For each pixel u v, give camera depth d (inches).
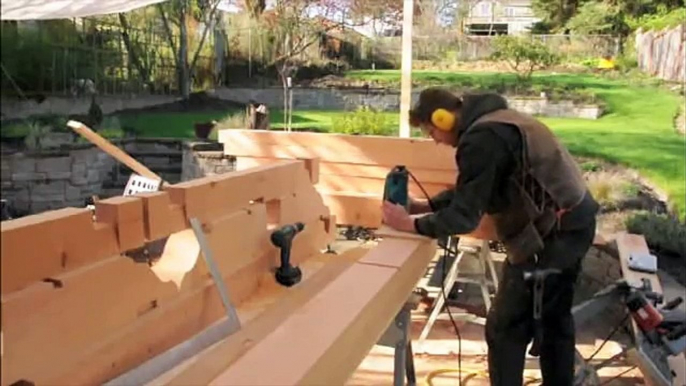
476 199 82.0
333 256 121.0
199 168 272.1
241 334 81.3
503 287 93.4
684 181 175.3
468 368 127.2
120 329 68.9
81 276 62.0
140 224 71.7
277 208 108.9
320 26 255.4
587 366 113.0
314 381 49.9
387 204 90.4
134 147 294.5
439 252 151.3
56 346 59.0
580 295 165.3
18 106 260.4
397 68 244.1
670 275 164.2
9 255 52.9
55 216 59.3
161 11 291.3
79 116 282.5
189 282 82.4
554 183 86.0
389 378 121.6
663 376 102.1
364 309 61.7
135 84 296.0
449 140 90.7
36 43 179.5
